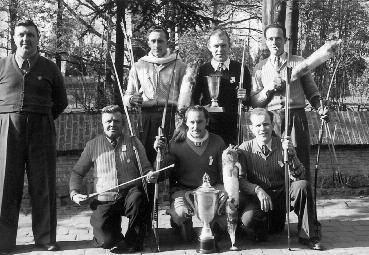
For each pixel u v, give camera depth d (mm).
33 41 5125
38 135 5227
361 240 5473
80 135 7707
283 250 5156
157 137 5145
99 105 10062
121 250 5176
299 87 5777
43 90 5246
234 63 5812
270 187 5473
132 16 10867
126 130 6375
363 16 10609
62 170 7574
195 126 5332
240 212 5332
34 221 5262
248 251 5133
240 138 5816
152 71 5707
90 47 10891
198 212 5094
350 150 8062
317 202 7082
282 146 5270
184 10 10547
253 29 13844
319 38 10789
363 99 9922
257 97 5785
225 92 5734
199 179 5430
